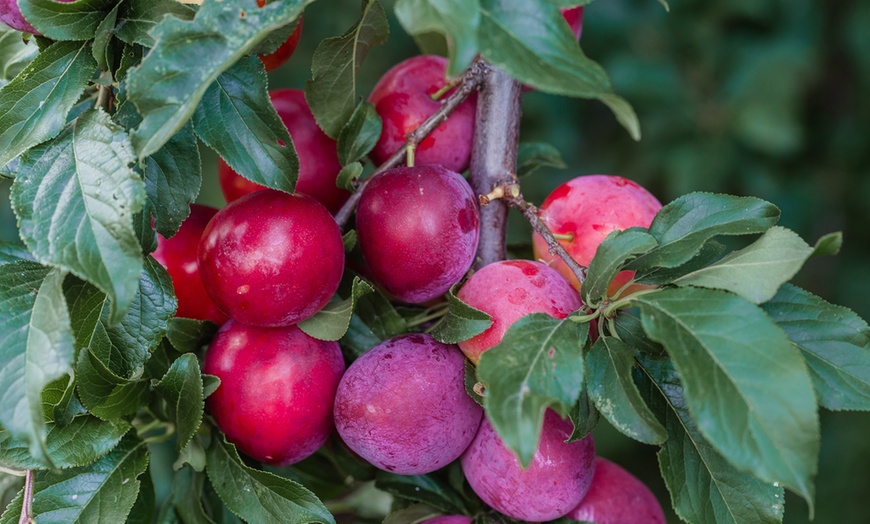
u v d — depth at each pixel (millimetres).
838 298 1005
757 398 443
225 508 542
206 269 503
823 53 993
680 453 486
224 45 458
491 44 441
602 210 540
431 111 552
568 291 513
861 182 994
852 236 1014
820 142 1006
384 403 507
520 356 460
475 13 437
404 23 434
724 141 943
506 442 446
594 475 547
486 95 547
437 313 538
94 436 504
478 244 545
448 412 511
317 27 1006
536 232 556
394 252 513
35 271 480
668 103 941
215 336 522
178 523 532
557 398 454
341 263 511
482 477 522
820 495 958
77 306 483
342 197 553
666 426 489
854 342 485
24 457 496
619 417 468
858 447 955
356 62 526
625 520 539
